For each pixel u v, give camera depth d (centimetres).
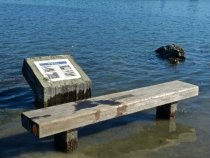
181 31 3216
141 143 950
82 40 2473
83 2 6156
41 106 1037
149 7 5956
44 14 4006
